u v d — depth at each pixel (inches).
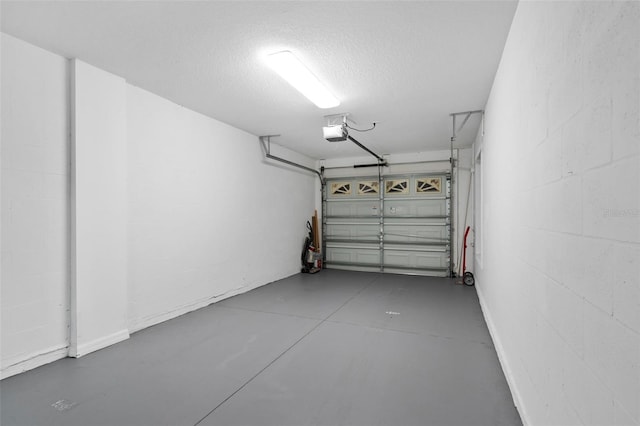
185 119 155.3
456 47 98.0
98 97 112.7
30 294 96.0
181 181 152.9
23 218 94.7
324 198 296.7
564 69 48.3
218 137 177.3
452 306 165.8
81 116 107.3
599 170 37.5
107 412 75.3
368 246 280.2
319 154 275.1
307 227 281.6
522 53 74.3
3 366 90.2
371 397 81.7
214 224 173.9
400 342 117.8
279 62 107.9
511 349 86.7
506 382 89.0
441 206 255.9
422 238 261.6
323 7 79.8
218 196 177.2
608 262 35.4
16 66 93.6
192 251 159.0
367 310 158.9
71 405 77.9
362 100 143.3
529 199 68.3
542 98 58.9
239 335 124.9
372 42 95.7
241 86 130.3
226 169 183.6
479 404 78.5
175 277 149.1
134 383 88.5
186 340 119.6
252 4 78.9
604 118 36.3
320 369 96.9
